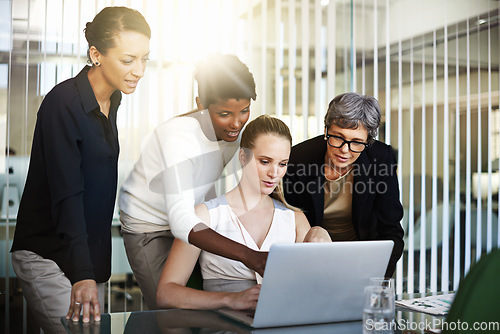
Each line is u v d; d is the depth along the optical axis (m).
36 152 1.87
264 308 1.11
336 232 2.14
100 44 2.03
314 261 1.11
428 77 3.17
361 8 2.94
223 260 1.58
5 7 2.25
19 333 2.26
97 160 1.93
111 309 2.31
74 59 2.34
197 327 1.12
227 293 1.31
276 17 2.71
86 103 1.93
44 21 2.29
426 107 3.18
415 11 3.11
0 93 2.25
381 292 1.00
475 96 3.33
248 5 2.63
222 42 2.58
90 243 1.90
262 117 1.76
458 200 3.33
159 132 1.75
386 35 3.01
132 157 2.37
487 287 0.74
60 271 1.84
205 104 1.79
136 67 2.11
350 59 2.91
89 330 1.10
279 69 2.72
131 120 2.38
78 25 2.34
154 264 1.91
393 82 3.04
